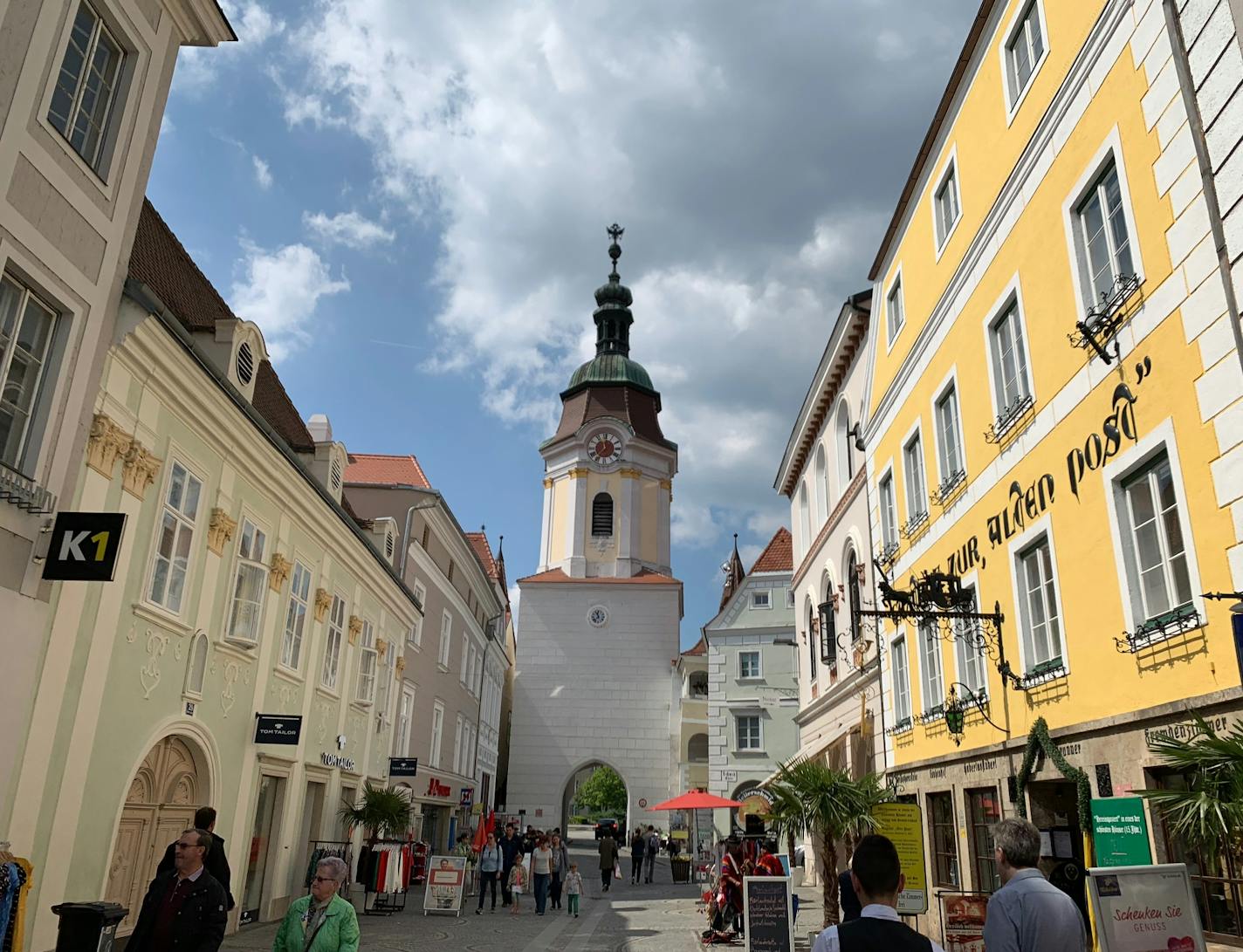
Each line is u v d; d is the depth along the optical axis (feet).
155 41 36.60
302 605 60.80
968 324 47.55
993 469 43.88
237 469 49.67
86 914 23.56
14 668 28.96
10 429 29.76
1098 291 35.37
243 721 51.52
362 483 94.79
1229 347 26.35
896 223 59.41
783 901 39.06
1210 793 19.10
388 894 68.59
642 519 181.57
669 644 172.04
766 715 135.74
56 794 34.27
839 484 81.71
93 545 30.17
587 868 144.05
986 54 45.57
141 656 40.32
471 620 129.90
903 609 52.42
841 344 75.51
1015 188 41.88
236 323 49.14
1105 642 33.09
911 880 40.88
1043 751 36.94
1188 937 17.62
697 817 147.13
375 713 78.84
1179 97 29.25
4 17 28.60
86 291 32.65
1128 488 32.63
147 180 36.42
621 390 190.39
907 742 57.11
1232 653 25.71
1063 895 15.47
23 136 29.32
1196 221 28.19
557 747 167.84
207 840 22.33
